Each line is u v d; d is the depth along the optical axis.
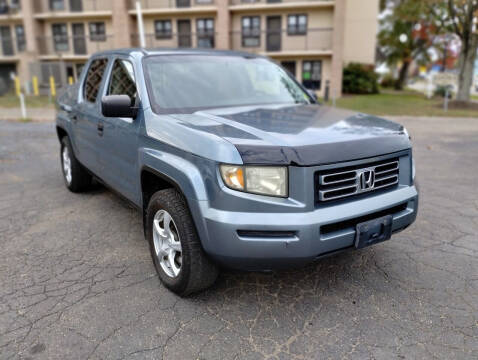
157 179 3.19
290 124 2.96
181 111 3.33
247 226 2.40
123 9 25.47
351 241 2.61
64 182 6.03
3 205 4.99
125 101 3.22
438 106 18.03
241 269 2.55
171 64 3.77
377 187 2.75
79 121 4.64
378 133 2.88
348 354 2.37
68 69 28.88
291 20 24.89
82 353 2.39
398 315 2.74
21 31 28.92
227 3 24.41
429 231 4.13
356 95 25.97
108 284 3.15
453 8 17.62
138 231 4.19
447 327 2.61
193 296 2.98
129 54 3.88
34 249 3.77
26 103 20.03
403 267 3.40
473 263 3.46
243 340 2.50
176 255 2.98
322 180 2.47
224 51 4.36
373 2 27.19
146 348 2.43
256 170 2.41
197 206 2.54
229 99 3.72
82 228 4.27
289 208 2.42
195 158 2.61
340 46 23.80
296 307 2.85
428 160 7.34
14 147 8.91
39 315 2.75
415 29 29.53
